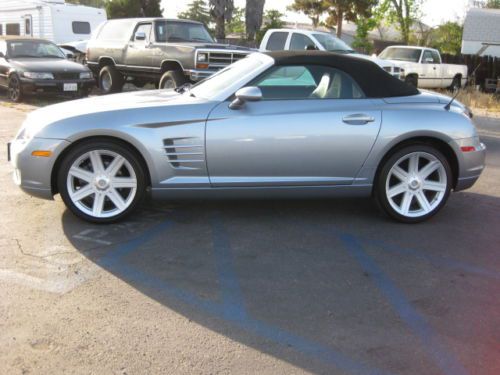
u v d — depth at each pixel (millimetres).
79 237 4586
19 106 12703
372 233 4922
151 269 4039
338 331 3266
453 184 5312
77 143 4691
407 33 35281
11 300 3500
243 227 4973
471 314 3512
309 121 4820
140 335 3154
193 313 3422
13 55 13945
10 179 6281
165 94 5512
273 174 4887
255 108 4812
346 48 13461
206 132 4738
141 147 4691
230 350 3035
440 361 2988
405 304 3623
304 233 4871
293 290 3771
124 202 4879
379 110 4949
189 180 4824
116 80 14289
